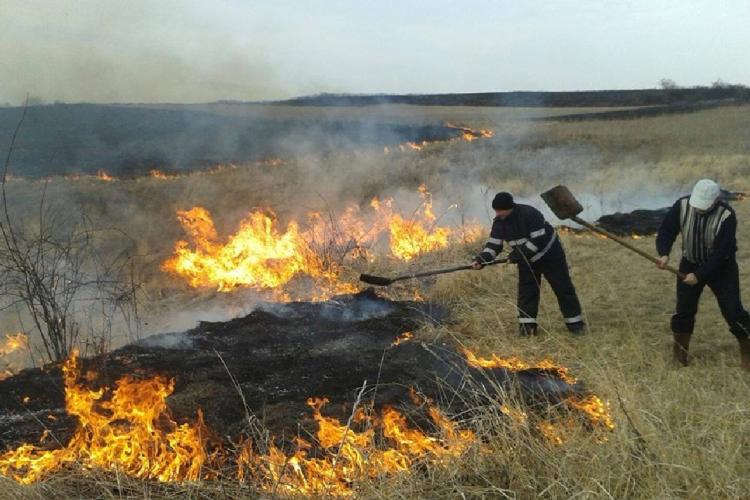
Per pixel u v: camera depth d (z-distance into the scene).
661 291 7.16
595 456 3.34
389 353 5.71
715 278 5.09
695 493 3.06
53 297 6.53
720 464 3.19
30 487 3.36
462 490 3.27
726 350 5.46
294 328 6.57
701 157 21.25
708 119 37.59
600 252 8.95
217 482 3.55
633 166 21.08
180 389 4.93
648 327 6.09
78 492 3.46
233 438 4.10
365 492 3.33
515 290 7.53
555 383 4.86
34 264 6.54
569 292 6.06
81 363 5.56
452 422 4.13
